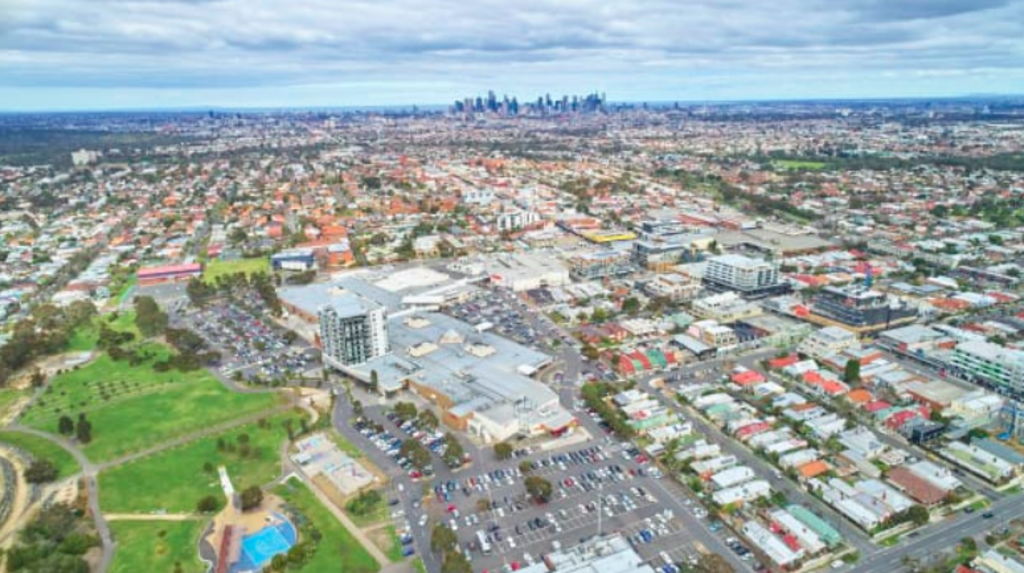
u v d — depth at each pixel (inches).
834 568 7347.4
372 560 7593.5
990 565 7116.1
